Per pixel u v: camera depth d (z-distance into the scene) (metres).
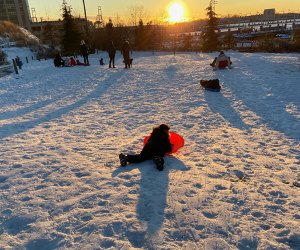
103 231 3.33
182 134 6.76
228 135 6.59
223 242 3.11
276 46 31.25
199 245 3.08
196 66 18.73
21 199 4.11
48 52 36.72
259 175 4.62
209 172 4.70
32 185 4.49
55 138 6.82
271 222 3.44
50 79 16.00
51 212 3.76
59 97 11.55
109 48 19.45
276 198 3.95
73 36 38.72
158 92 11.61
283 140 6.17
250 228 3.33
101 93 11.95
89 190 4.25
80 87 13.37
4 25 38.59
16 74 18.23
